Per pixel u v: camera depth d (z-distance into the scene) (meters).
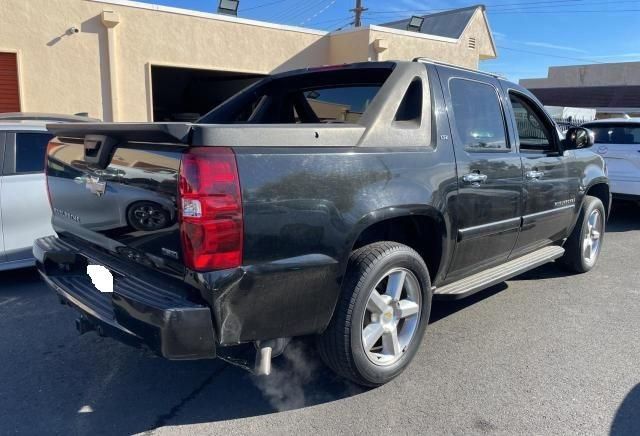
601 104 36.91
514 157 4.42
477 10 19.86
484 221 4.08
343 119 4.34
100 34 12.07
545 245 5.36
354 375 3.31
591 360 3.95
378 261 3.25
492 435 3.03
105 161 3.08
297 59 15.38
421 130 3.64
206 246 2.57
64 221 3.68
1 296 5.21
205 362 3.89
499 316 4.80
